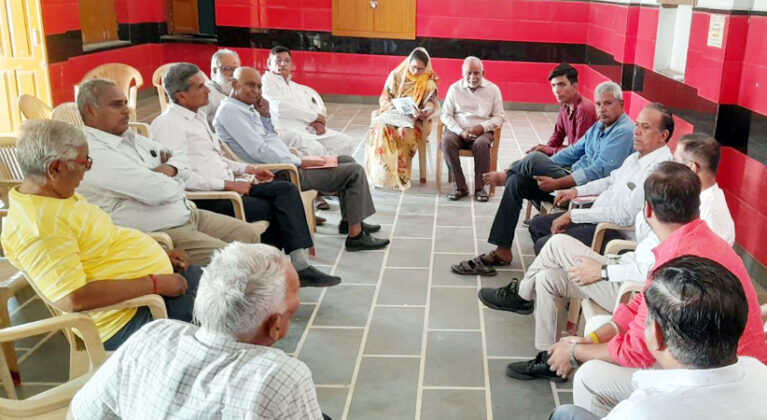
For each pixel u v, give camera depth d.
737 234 4.17
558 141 4.88
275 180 4.05
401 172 5.45
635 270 2.51
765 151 3.81
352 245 4.23
